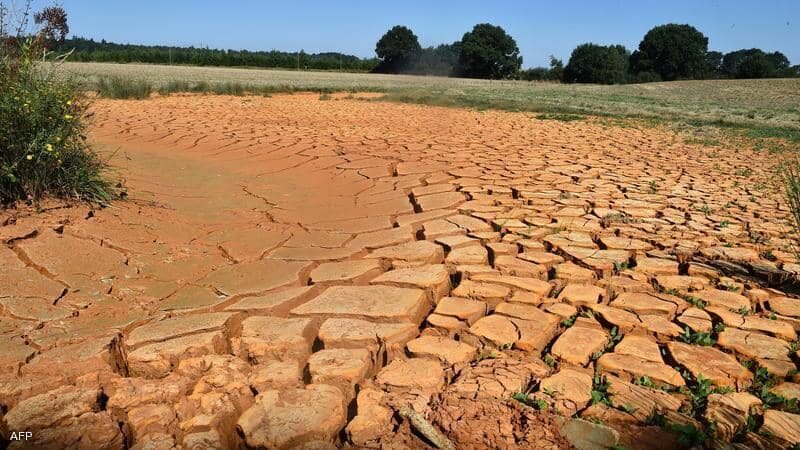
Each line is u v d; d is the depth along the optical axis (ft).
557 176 23.38
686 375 8.40
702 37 198.59
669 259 13.32
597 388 7.89
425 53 211.41
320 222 16.25
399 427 6.88
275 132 33.96
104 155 24.32
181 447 6.42
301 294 10.77
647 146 35.27
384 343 8.99
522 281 11.67
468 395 7.54
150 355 8.27
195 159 25.49
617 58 174.29
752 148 36.50
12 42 14.05
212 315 9.68
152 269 11.85
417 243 14.02
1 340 8.41
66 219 13.03
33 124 13.23
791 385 8.16
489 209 17.49
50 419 6.74
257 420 6.89
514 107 62.44
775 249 14.29
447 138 34.47
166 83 72.38
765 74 193.88
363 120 43.52
